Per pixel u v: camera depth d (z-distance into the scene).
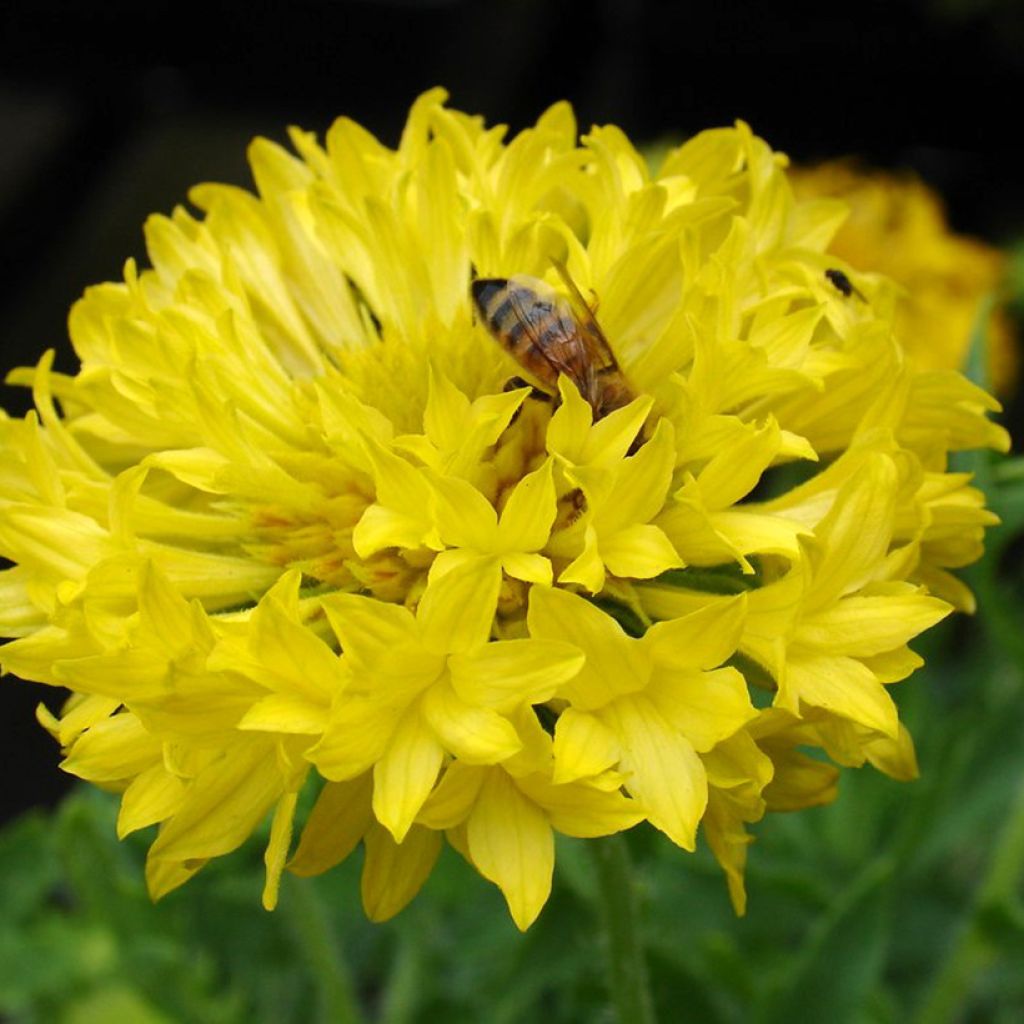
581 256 0.21
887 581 0.20
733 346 0.21
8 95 0.56
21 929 0.26
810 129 0.57
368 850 0.20
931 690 0.32
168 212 0.52
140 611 0.20
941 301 0.30
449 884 0.26
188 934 0.28
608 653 0.20
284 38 0.57
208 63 0.57
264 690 0.20
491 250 0.22
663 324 0.21
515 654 0.20
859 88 0.56
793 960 0.25
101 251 0.50
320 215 0.22
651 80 0.58
